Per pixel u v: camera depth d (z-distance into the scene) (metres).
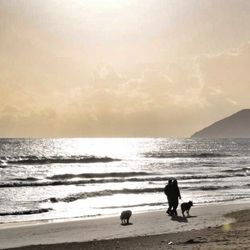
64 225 25.38
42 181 53.88
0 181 54.03
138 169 77.94
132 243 19.25
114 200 37.34
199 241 18.09
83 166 84.56
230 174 66.38
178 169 78.19
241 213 28.86
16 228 24.47
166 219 26.98
